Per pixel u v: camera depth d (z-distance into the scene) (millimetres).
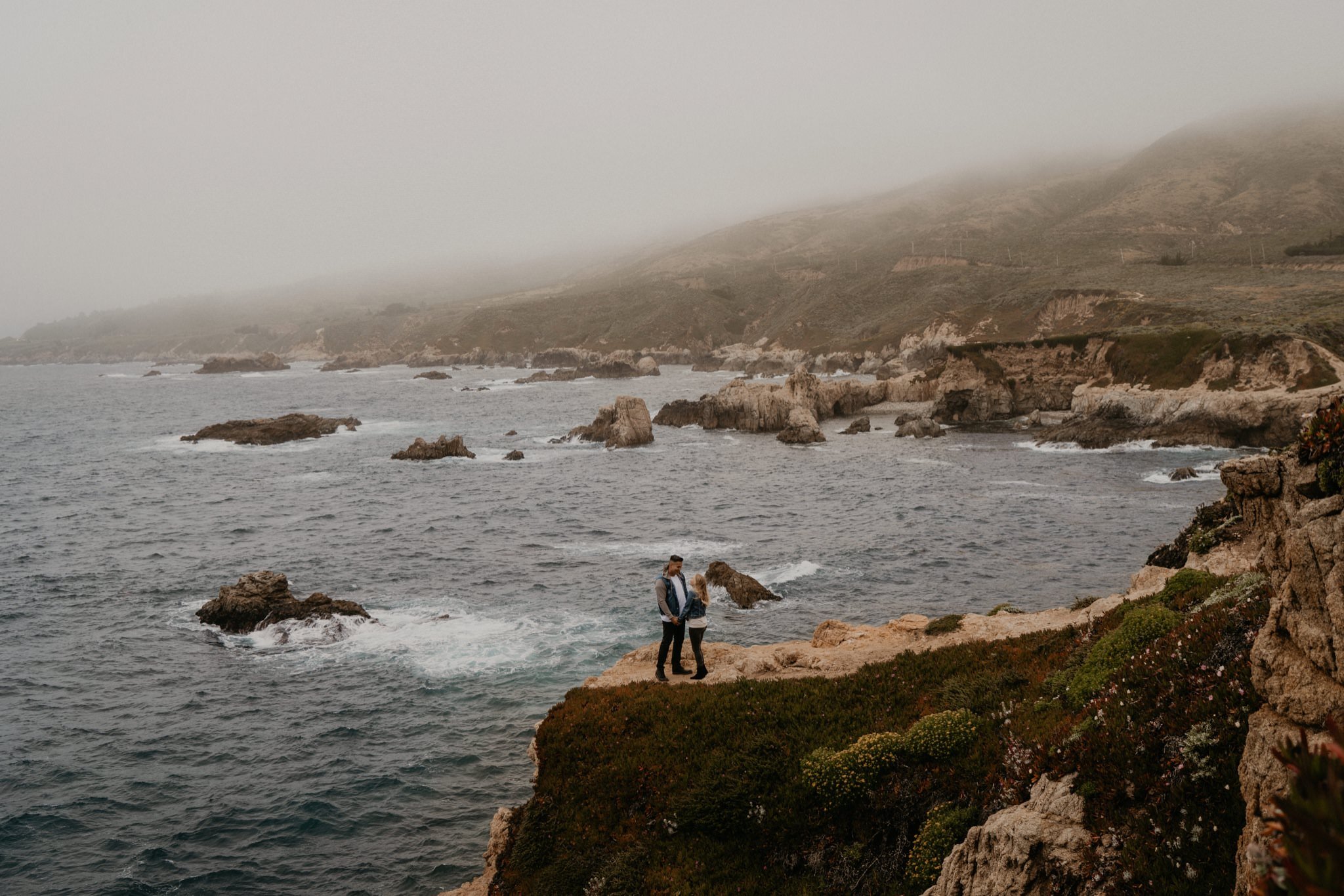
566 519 73500
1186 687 11188
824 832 14641
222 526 71438
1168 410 109188
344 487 90062
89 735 34438
